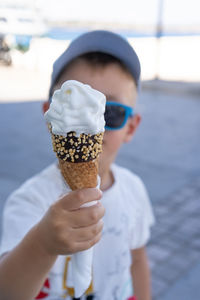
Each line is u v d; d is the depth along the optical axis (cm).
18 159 714
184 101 1454
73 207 100
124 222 185
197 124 1070
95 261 171
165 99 1482
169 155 776
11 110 1176
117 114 164
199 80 1964
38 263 112
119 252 179
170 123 1072
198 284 359
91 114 93
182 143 873
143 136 920
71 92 92
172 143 870
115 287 175
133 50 175
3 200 510
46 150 781
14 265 114
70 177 103
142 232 199
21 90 1523
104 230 176
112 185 188
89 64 164
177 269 382
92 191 102
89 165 102
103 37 171
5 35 2212
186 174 668
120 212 184
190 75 2147
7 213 159
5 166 668
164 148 825
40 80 1797
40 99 1359
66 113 92
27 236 114
